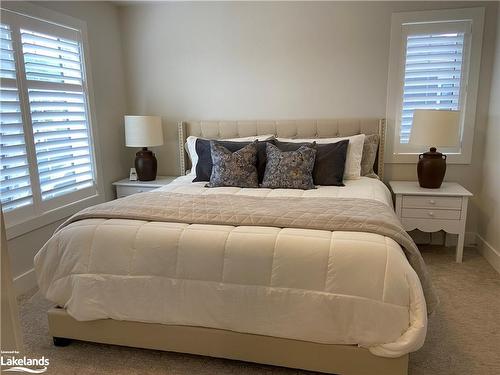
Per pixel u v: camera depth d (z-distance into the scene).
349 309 1.69
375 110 3.61
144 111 4.16
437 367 1.91
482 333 2.19
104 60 3.79
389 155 3.63
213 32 3.83
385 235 1.84
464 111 3.39
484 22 3.23
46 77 3.03
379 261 1.69
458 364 1.93
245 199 2.44
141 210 2.19
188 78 3.98
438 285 2.79
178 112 4.08
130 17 4.00
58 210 3.16
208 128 3.91
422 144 3.10
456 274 2.97
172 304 1.91
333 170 3.06
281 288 1.77
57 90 3.15
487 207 3.29
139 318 1.96
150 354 2.06
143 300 1.93
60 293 2.05
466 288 2.74
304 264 1.75
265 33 3.71
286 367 1.88
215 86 3.93
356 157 3.27
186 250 1.89
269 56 3.74
